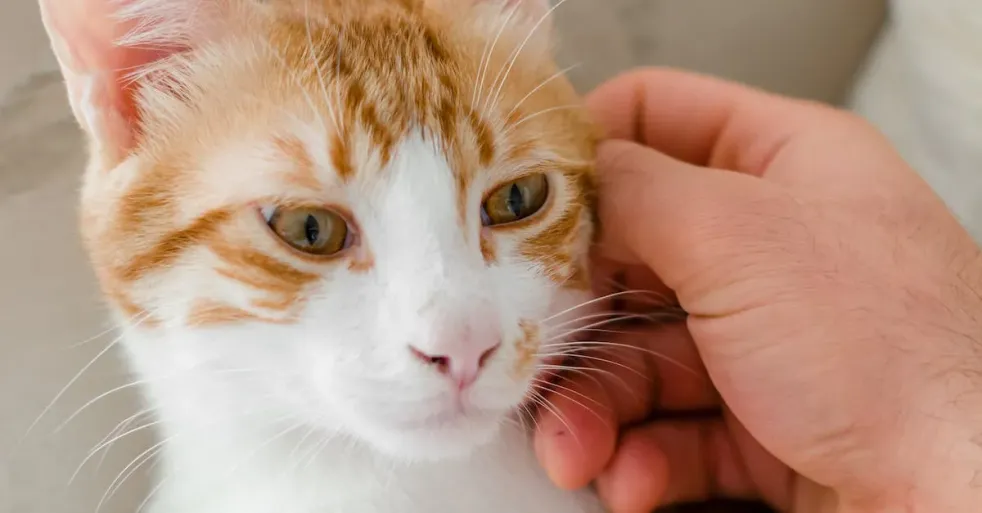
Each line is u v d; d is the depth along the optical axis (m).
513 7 0.27
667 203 0.25
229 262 0.23
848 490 0.24
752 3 0.39
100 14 0.24
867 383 0.23
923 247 0.24
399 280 0.23
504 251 0.25
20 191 0.31
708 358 0.25
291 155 0.23
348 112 0.23
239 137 0.23
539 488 0.27
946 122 0.36
